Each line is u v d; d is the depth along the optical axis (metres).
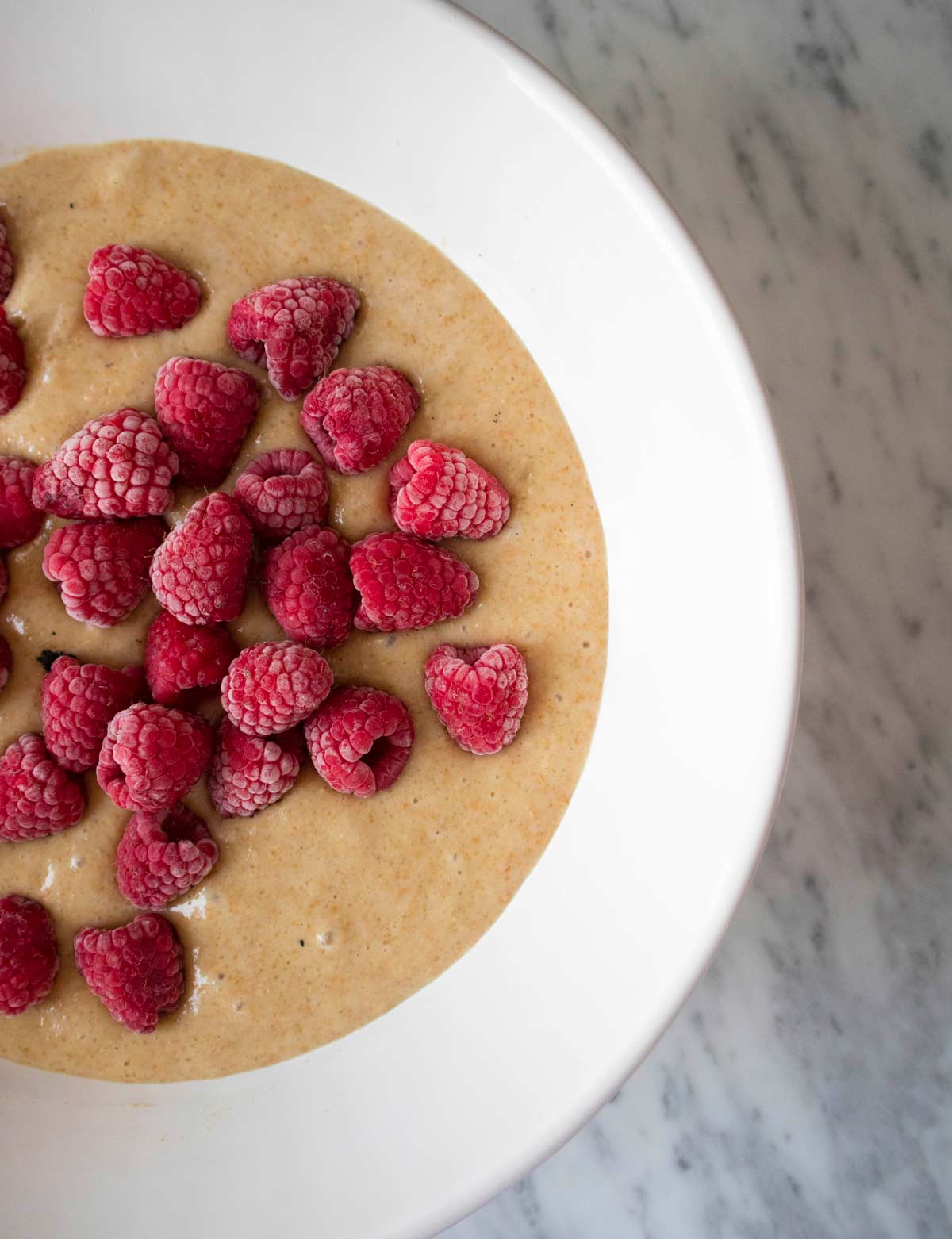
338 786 0.36
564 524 0.37
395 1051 0.37
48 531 0.37
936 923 0.39
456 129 0.35
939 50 0.39
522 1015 0.36
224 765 0.36
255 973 0.37
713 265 0.38
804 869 0.39
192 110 0.37
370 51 0.35
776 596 0.33
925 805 0.39
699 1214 0.40
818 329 0.39
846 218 0.39
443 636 0.37
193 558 0.35
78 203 0.37
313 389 0.36
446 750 0.37
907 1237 0.40
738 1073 0.40
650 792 0.36
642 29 0.38
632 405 0.36
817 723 0.39
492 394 0.37
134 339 0.37
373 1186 0.36
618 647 0.37
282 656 0.35
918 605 0.39
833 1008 0.40
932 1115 0.40
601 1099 0.35
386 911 0.37
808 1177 0.40
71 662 0.36
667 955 0.35
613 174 0.34
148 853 0.36
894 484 0.39
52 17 0.35
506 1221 0.40
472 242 0.37
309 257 0.37
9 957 0.36
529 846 0.37
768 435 0.33
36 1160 0.37
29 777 0.36
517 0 0.38
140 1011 0.36
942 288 0.39
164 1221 0.37
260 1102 0.37
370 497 0.37
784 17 0.38
